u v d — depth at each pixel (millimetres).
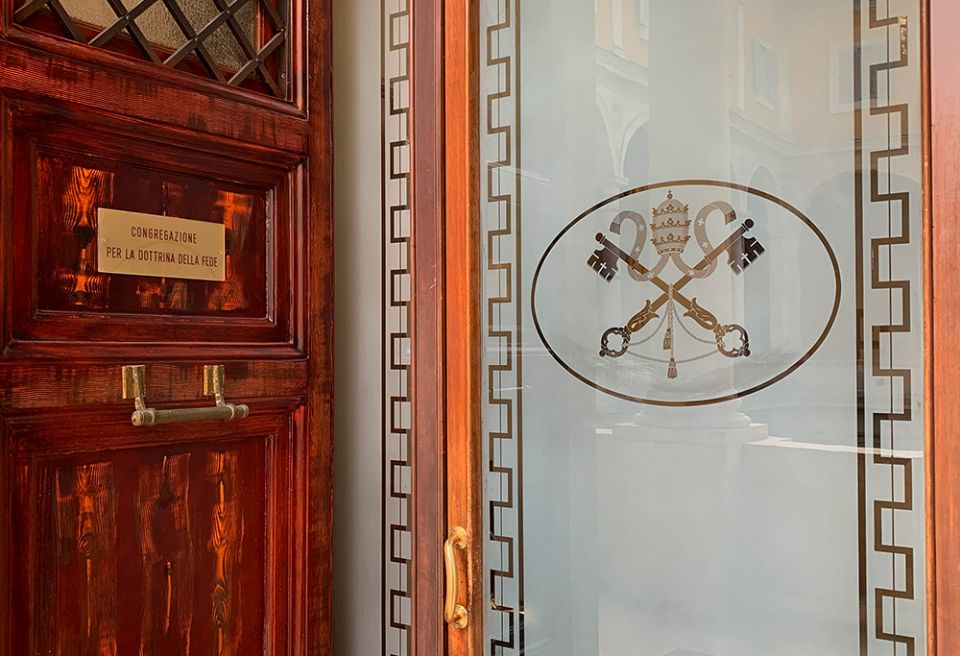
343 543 1673
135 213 1217
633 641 1007
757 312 934
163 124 1235
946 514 714
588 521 1032
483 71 1012
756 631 931
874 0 819
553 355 1031
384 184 1622
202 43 1315
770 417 916
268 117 1397
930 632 723
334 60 1686
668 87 995
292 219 1451
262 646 1397
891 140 805
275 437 1419
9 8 1063
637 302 1015
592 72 1032
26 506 1084
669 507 994
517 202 1022
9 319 1061
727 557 953
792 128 894
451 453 1002
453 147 1010
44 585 1104
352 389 1664
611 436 1021
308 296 1465
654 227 1004
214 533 1325
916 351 781
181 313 1275
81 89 1137
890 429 803
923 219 732
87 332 1147
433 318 1019
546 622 1018
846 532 846
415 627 1029
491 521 998
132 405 1194
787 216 897
